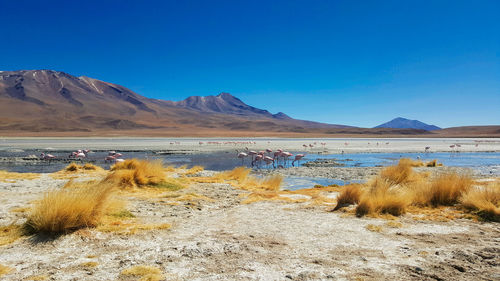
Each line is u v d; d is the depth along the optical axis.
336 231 6.05
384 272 4.02
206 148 50.34
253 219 7.10
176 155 38.56
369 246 5.13
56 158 32.72
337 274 3.94
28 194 9.52
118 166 16.00
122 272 4.02
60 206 5.93
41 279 3.82
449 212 7.79
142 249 4.98
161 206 8.43
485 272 4.01
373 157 36.34
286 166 27.91
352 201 8.65
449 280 3.76
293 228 6.29
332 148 51.66
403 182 11.78
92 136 105.62
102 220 6.52
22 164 27.88
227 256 4.66
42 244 5.22
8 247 5.07
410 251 4.86
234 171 16.39
